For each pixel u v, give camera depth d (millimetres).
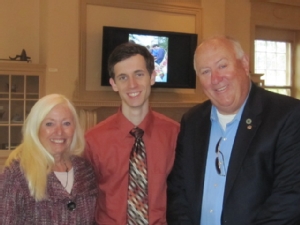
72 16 4918
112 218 1936
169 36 5406
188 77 5602
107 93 5227
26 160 1663
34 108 1727
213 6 5801
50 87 4859
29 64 4750
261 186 1659
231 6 6047
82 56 5012
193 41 5559
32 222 1648
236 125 1780
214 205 1751
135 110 1969
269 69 6668
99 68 5168
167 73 5453
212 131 1865
